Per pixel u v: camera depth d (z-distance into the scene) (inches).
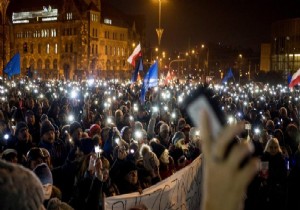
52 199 176.4
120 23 4247.0
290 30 3604.8
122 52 4244.6
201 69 3762.3
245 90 1533.0
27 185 52.0
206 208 38.1
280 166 312.8
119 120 551.8
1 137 389.1
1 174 50.8
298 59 3543.3
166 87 1417.3
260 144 383.2
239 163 37.4
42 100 832.9
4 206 49.2
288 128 429.4
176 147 391.5
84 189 246.4
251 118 652.7
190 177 293.1
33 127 460.1
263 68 4050.2
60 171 275.7
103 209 235.0
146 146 313.6
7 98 928.9
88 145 293.3
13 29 4306.1
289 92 1448.1
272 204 307.7
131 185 277.9
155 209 260.1
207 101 42.1
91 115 591.2
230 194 37.5
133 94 1177.4
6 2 1373.0
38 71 4151.1
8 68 970.7
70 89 1263.5
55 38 4037.9
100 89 1355.8
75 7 3873.0
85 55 3833.7
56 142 341.4
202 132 39.8
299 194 243.8
